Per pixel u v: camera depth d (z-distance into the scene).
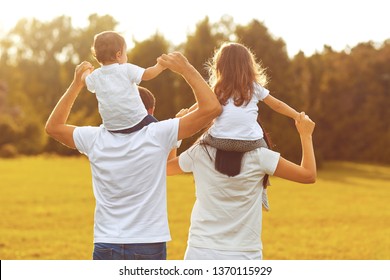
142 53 90.62
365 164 97.25
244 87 7.65
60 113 7.80
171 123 7.29
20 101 144.00
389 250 27.38
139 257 7.13
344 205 46.62
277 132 77.38
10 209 41.38
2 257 23.91
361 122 102.88
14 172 70.44
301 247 28.05
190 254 7.74
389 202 49.03
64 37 150.75
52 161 91.31
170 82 89.62
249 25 85.06
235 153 7.60
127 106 7.31
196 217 7.81
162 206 7.28
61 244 27.89
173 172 8.12
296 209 43.81
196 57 83.56
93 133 7.61
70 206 43.72
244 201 7.64
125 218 7.22
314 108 99.06
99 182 7.40
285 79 84.50
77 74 7.81
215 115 7.29
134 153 7.26
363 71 106.88
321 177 73.00
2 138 104.69
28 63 152.00
